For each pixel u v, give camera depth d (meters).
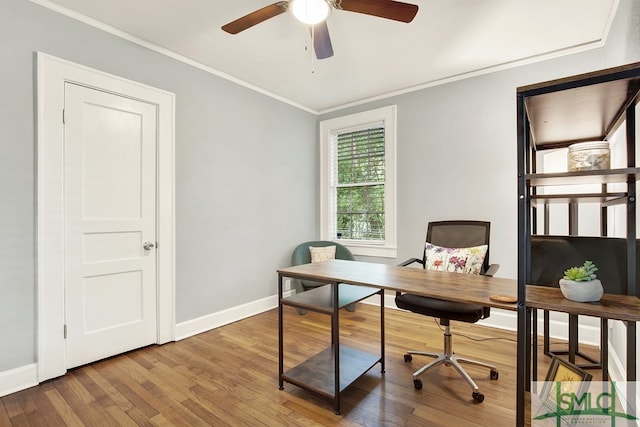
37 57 1.96
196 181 2.85
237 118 3.21
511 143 2.84
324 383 1.81
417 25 2.24
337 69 2.98
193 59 2.79
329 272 1.89
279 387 1.93
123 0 1.99
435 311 1.93
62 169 2.08
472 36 2.39
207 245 2.94
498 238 2.90
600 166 1.18
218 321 3.00
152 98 2.53
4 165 1.85
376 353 2.38
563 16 2.13
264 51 2.64
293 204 3.90
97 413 1.69
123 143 2.39
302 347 2.52
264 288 3.50
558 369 1.25
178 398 1.83
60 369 2.05
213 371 2.14
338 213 4.14
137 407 1.74
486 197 2.96
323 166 4.19
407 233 3.44
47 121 2.00
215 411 1.71
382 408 1.72
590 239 1.47
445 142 3.18
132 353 2.41
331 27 2.27
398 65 2.88
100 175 2.27
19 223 1.90
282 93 3.61
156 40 2.48
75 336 2.14
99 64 2.24
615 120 1.49
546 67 2.68
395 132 3.51
